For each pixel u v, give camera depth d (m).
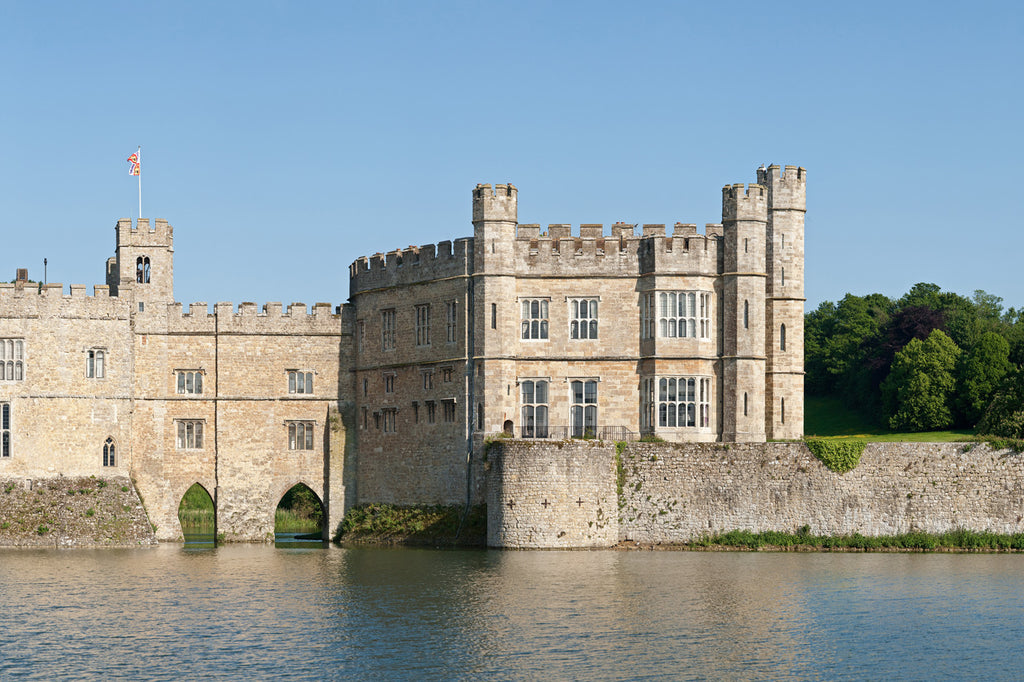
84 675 52.88
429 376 92.38
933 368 128.25
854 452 83.00
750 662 54.91
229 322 97.19
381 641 58.06
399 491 94.38
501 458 83.31
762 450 83.56
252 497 96.62
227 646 57.34
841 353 154.00
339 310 99.44
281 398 97.81
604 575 72.81
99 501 91.19
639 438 88.69
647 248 88.88
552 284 89.50
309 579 73.31
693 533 83.12
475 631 59.78
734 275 88.06
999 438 83.62
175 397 96.12
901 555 80.50
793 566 75.94
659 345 88.00
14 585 71.94
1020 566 76.25
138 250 95.75
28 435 90.69
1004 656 56.12
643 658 55.25
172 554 85.94
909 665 54.81
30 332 91.31
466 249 89.69
